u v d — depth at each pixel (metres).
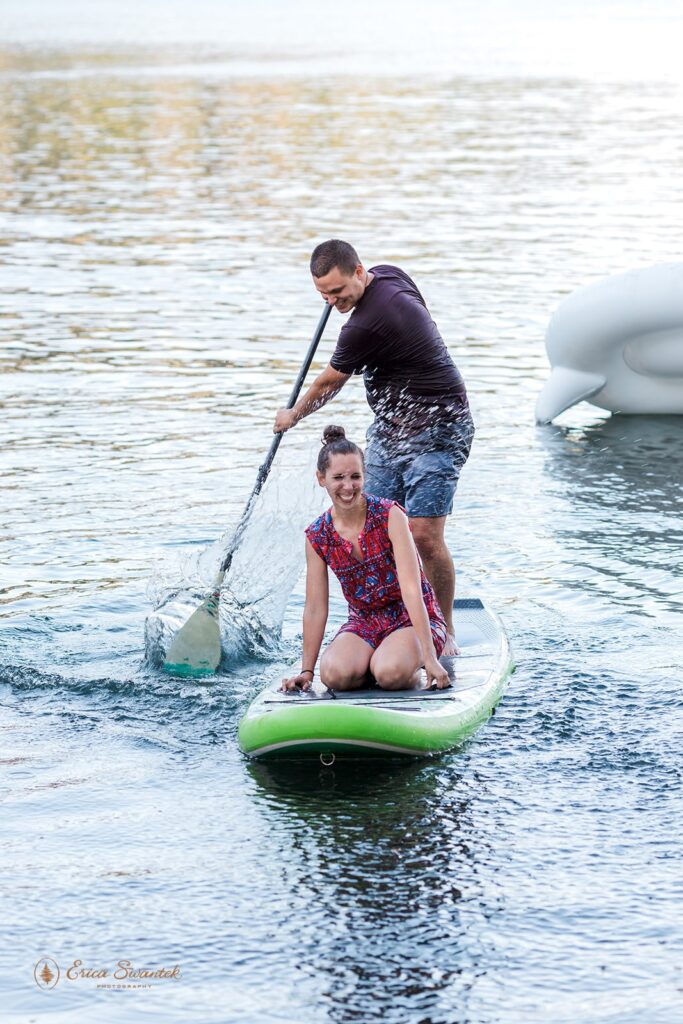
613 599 17.23
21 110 90.25
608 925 10.02
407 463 16.03
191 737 13.54
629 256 42.62
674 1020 8.96
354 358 15.89
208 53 148.88
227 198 56.50
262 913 10.27
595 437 26.14
